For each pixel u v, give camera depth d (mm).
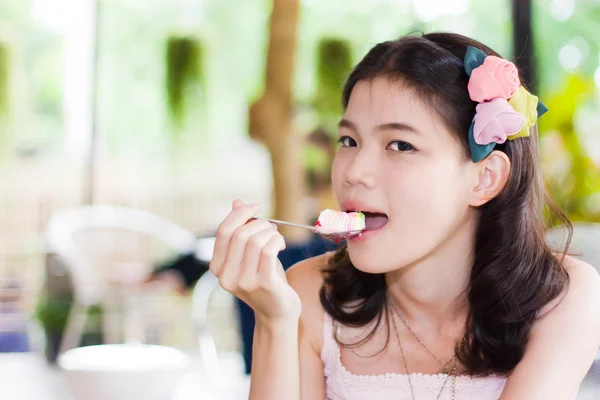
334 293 1321
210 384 2045
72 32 5918
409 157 1101
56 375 3135
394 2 5832
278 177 4371
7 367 3395
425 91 1101
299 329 1348
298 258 2029
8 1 5805
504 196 1192
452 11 5730
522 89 1152
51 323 4023
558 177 4449
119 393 1676
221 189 5934
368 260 1116
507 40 4789
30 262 5363
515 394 1138
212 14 6176
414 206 1095
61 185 5746
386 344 1302
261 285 1075
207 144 5902
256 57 6199
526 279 1192
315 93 5176
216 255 1087
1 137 5621
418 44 1137
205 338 3568
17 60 5809
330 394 1349
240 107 6176
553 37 5129
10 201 5547
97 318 4180
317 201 4625
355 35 5832
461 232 1209
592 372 1923
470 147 1120
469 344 1235
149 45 6141
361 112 1127
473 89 1104
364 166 1108
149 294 4332
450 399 1243
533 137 1234
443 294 1240
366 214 1148
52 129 5875
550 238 1612
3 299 4977
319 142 4770
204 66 5832
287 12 4633
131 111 6086
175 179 5902
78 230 4676
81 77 5902
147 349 1869
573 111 4543
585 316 1178
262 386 1129
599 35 5137
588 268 1252
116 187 5883
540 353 1160
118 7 6086
